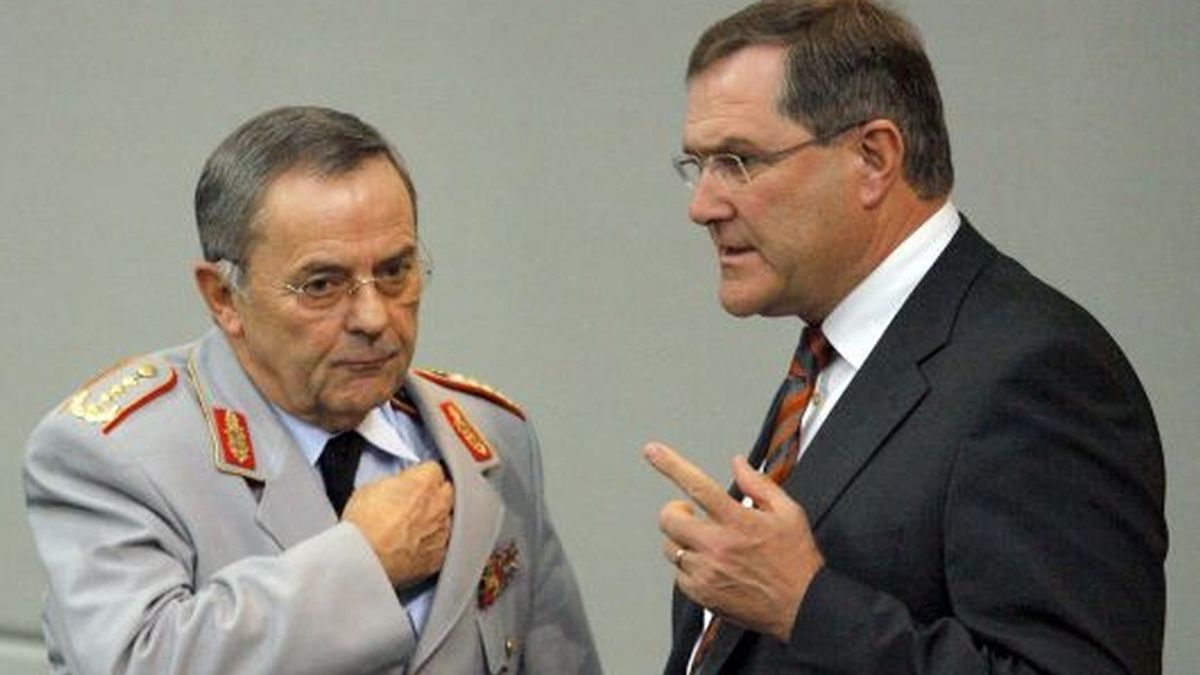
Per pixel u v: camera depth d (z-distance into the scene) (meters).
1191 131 7.17
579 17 8.13
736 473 4.71
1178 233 7.21
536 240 8.29
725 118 4.87
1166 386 7.27
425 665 5.14
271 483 5.10
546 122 8.23
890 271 4.98
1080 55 7.30
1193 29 7.13
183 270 8.89
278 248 4.88
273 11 8.63
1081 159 7.32
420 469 5.16
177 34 8.80
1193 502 7.26
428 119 8.41
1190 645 7.30
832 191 4.87
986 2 7.42
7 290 9.20
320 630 4.82
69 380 9.13
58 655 5.14
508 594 5.50
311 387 5.03
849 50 4.85
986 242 5.09
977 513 4.55
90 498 5.01
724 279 5.04
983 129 7.45
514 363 8.38
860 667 4.52
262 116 5.04
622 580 8.30
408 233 4.98
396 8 8.42
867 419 4.81
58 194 9.06
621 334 8.20
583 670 5.77
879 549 4.69
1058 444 4.57
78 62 8.98
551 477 8.38
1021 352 4.63
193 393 5.20
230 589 4.84
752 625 4.66
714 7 7.90
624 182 8.12
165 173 8.88
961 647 4.47
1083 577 4.51
